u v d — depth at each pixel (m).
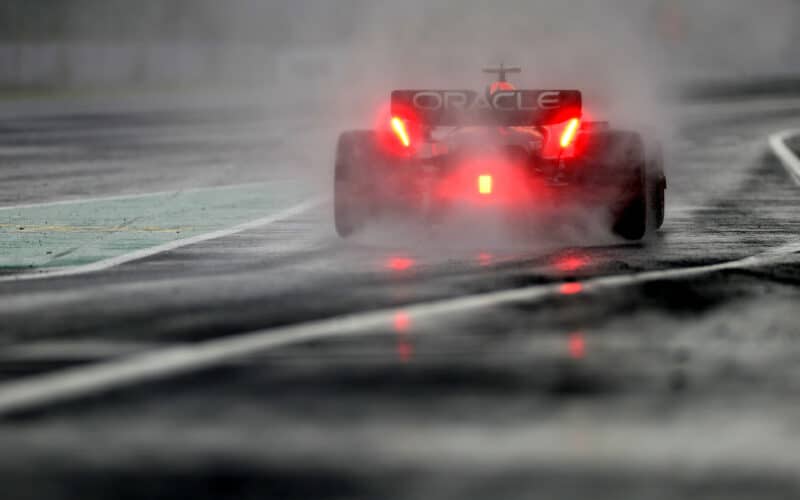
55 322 27.55
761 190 63.75
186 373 22.31
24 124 133.88
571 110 41.50
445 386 21.28
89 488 15.84
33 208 55.69
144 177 73.31
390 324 27.08
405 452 17.30
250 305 29.69
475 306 29.33
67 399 20.47
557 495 15.50
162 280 34.09
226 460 16.98
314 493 15.57
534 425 18.70
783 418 19.16
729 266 36.31
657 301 30.05
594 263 36.81
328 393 20.81
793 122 132.12
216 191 64.38
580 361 23.28
